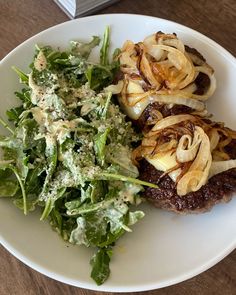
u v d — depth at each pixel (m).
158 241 0.23
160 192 0.23
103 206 0.23
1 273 0.23
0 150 0.24
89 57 0.27
